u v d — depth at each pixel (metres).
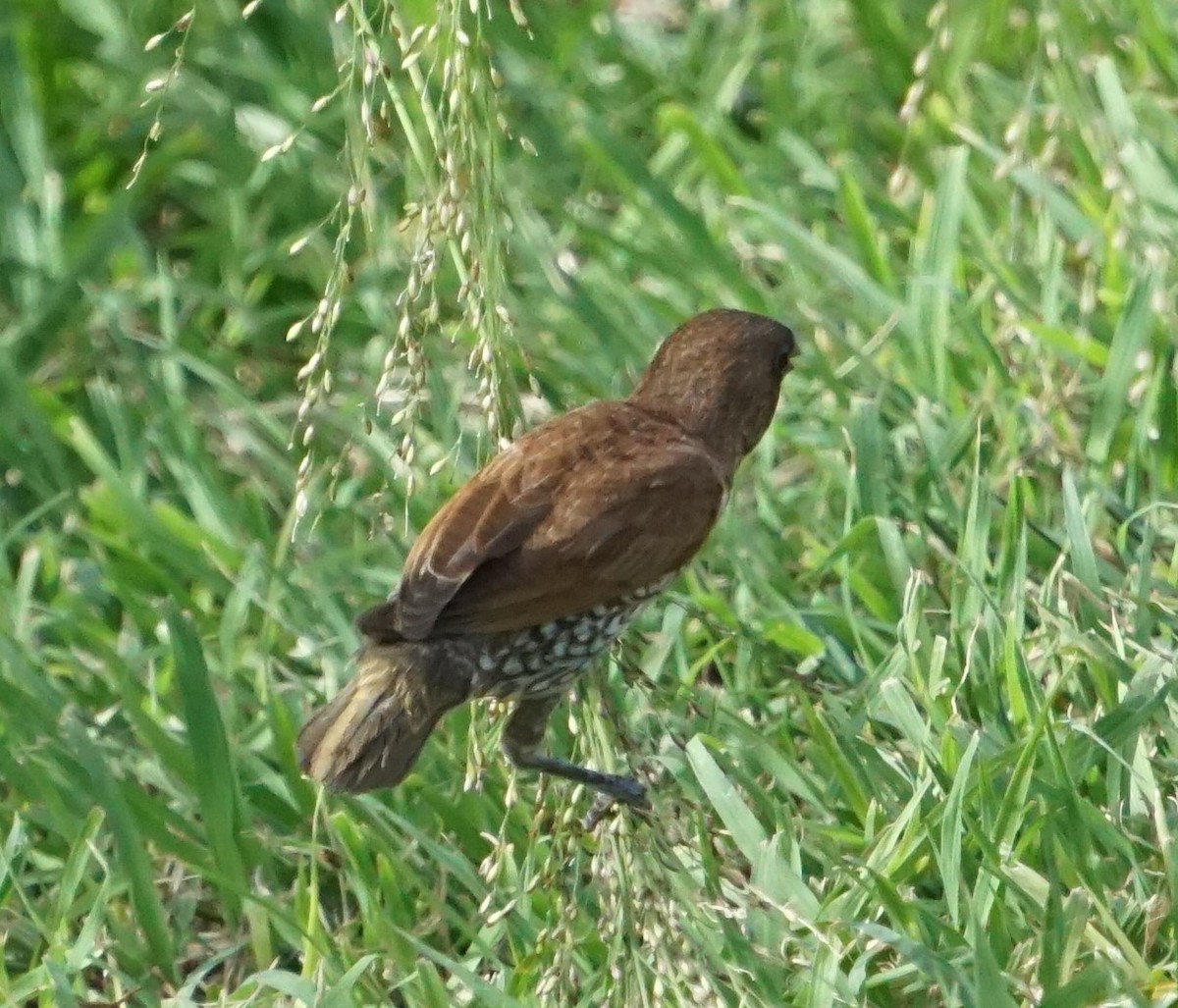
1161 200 13.87
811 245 13.42
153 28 16.09
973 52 15.72
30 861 10.52
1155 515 11.91
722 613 11.33
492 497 9.24
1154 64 15.23
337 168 14.89
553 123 15.28
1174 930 9.24
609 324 13.48
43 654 11.70
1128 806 10.10
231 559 12.09
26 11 16.02
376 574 11.83
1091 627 10.85
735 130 15.66
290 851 10.58
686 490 9.45
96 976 10.39
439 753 10.89
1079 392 12.84
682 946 8.98
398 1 14.50
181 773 10.70
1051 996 8.90
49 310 13.95
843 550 11.31
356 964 9.22
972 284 14.08
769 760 10.31
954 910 9.34
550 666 9.23
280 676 11.67
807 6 16.53
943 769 9.93
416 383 9.30
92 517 12.80
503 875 10.02
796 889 9.58
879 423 11.98
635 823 9.15
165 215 15.43
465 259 9.96
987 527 11.29
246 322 14.10
